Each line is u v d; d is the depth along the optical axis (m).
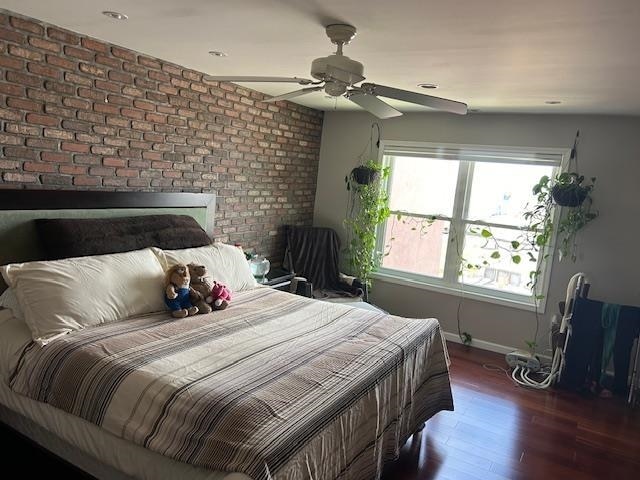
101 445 1.76
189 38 2.67
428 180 4.76
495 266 4.48
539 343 4.26
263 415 1.58
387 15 2.01
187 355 1.98
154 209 3.28
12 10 2.38
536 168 4.23
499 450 2.79
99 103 2.92
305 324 2.58
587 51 2.26
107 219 2.88
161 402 1.66
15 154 2.54
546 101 3.53
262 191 4.51
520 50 2.34
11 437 2.14
